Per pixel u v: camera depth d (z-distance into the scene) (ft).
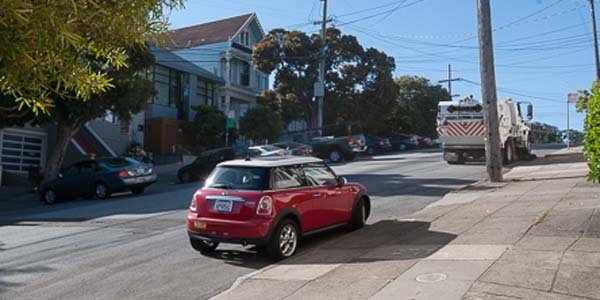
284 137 143.54
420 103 198.29
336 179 33.71
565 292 18.76
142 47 12.34
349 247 29.81
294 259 28.12
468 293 19.27
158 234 37.01
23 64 9.40
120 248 32.83
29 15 8.63
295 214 29.14
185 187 74.74
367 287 21.50
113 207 54.44
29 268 28.40
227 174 29.60
